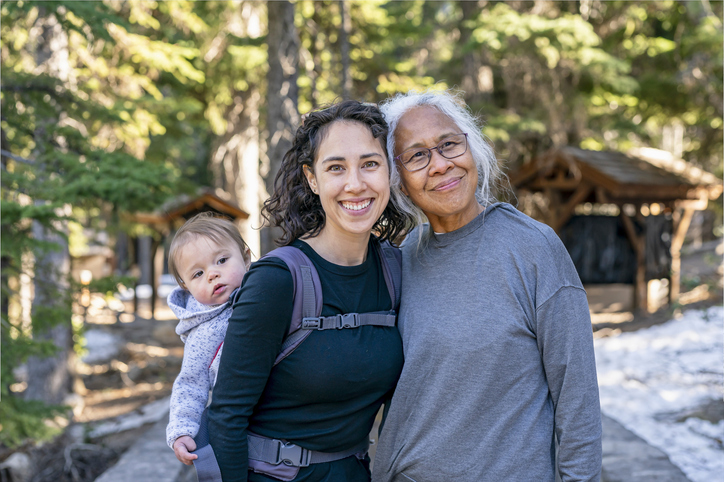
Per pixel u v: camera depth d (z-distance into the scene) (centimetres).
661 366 656
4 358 466
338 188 170
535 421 173
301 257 175
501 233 177
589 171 992
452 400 176
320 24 1128
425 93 191
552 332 169
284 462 174
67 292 547
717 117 1252
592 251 1052
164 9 955
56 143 567
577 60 1114
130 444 733
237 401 166
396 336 187
